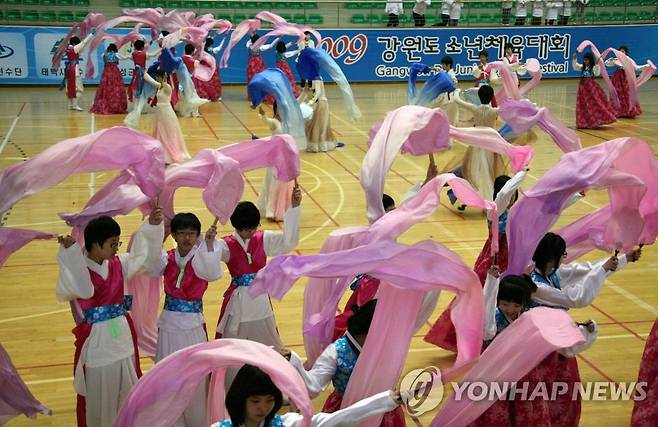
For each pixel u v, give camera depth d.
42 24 21.89
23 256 8.98
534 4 24.72
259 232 5.69
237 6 23.75
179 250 5.24
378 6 24.31
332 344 4.49
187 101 17.16
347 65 23.78
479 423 4.56
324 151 14.57
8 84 21.78
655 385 5.07
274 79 8.79
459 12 24.33
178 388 3.90
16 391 5.12
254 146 5.77
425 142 5.95
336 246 5.47
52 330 7.12
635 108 18.50
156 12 17.78
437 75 12.69
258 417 3.56
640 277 8.46
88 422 4.94
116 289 4.93
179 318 5.19
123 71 21.72
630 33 24.78
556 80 24.56
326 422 3.72
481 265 6.27
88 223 4.95
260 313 5.62
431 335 6.55
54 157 4.87
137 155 5.16
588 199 11.41
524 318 4.29
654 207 5.48
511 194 5.71
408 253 4.45
